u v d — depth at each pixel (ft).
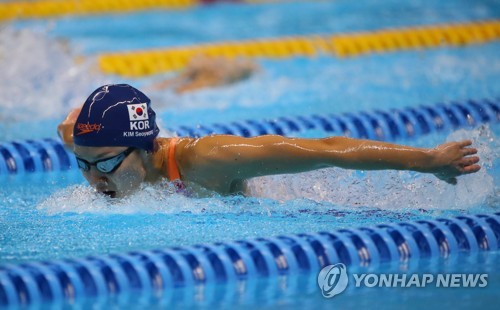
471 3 109.70
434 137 59.82
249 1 118.42
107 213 40.24
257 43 91.30
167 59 85.35
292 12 109.91
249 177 38.75
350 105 66.33
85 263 33.47
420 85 72.74
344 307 30.48
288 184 42.60
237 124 59.77
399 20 101.19
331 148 37.32
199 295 32.04
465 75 76.02
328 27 98.94
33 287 31.68
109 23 103.65
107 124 36.32
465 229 37.99
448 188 42.04
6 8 106.22
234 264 34.65
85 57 83.25
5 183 49.19
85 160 36.88
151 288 32.83
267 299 31.45
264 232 37.63
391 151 36.99
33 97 68.23
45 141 55.01
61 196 42.93
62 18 105.19
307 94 70.64
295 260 35.22
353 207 41.47
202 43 91.71
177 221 38.93
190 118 63.10
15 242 36.37
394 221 39.19
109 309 30.48
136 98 37.73
